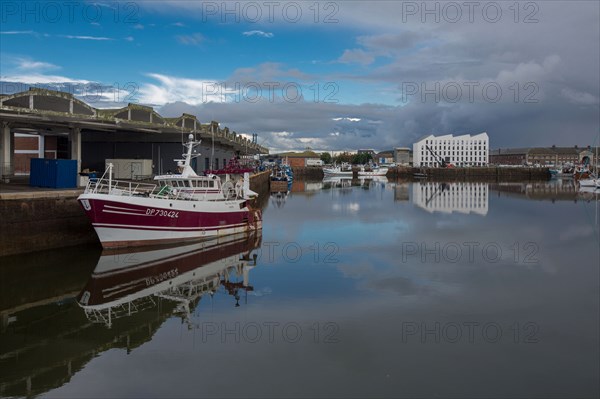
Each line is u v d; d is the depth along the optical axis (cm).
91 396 973
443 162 14612
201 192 2675
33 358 1149
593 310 1503
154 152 4550
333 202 5369
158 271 1939
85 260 2061
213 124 5725
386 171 13638
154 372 1072
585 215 4125
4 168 3027
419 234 3003
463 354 1168
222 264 2091
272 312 1466
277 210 4450
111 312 1466
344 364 1109
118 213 2172
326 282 1803
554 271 2009
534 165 16325
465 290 1712
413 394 977
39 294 1631
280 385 1009
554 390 998
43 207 2144
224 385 1011
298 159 18588
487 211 4444
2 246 2002
